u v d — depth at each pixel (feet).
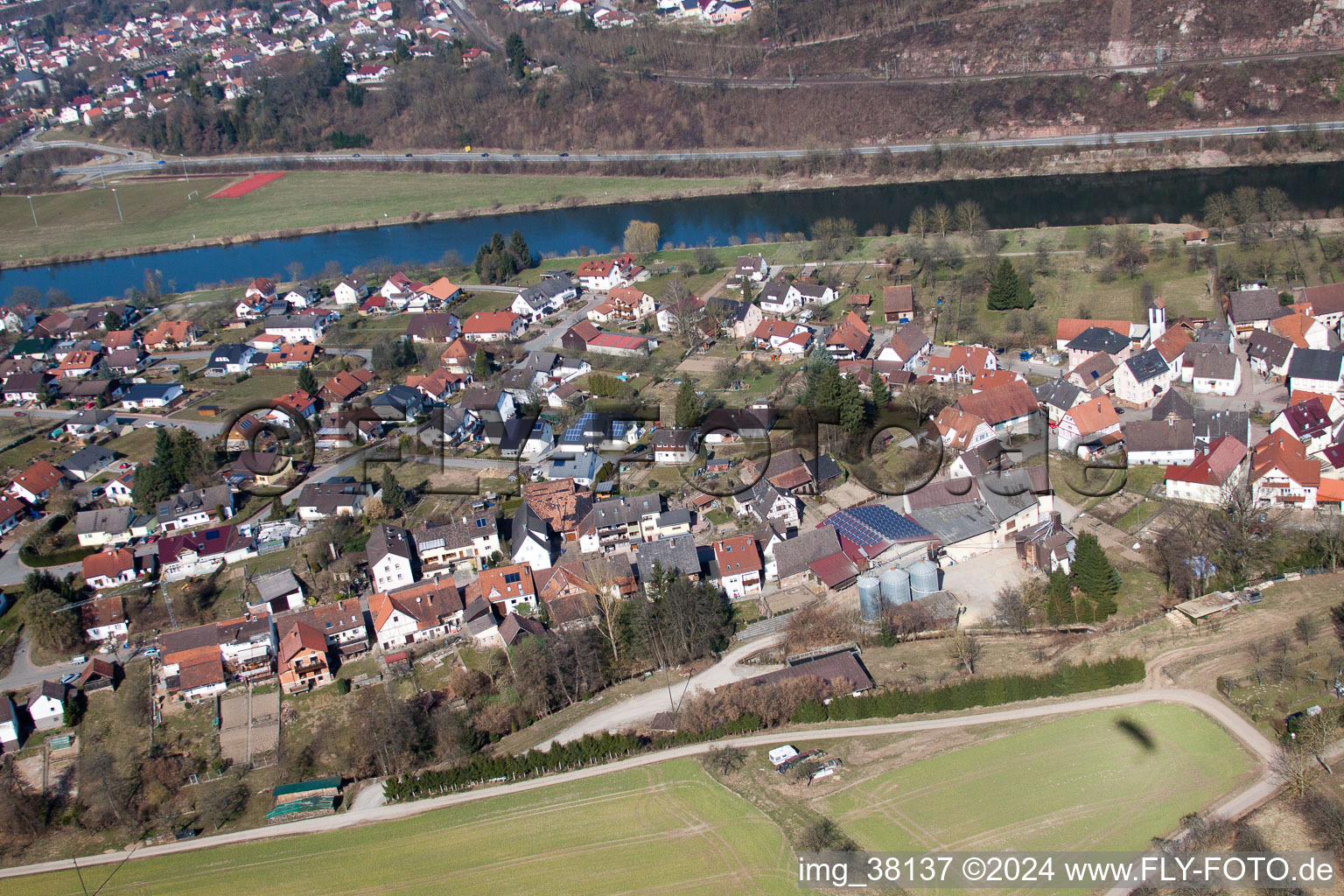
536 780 338.13
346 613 422.41
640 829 311.88
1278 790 294.25
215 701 398.62
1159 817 292.40
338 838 324.60
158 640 431.02
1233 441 450.30
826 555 427.33
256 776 360.28
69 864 331.77
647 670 386.32
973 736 331.16
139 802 354.13
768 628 398.83
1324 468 440.04
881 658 375.04
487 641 410.72
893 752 328.29
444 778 340.39
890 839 295.69
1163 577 397.19
